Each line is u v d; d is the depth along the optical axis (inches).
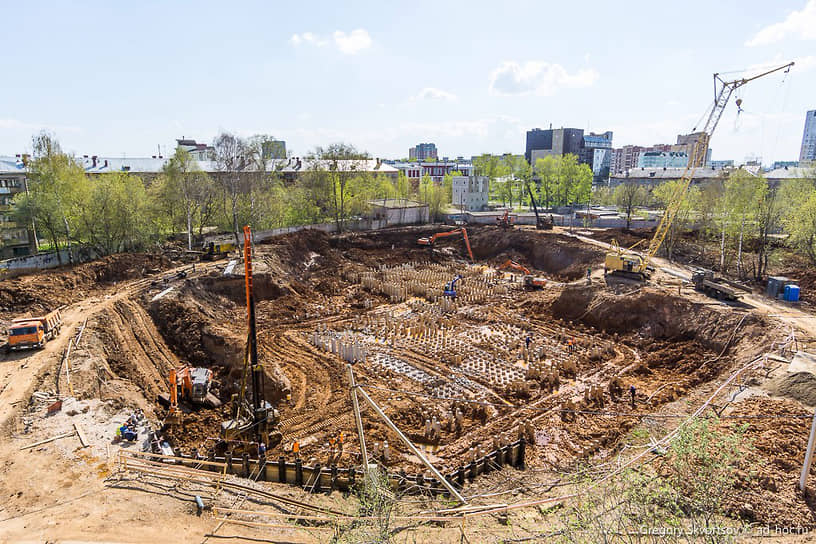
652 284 1939.0
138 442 909.8
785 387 1062.4
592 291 1951.3
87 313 1492.4
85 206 2094.0
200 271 1994.3
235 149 2630.4
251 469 934.4
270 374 1343.5
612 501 581.6
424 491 885.2
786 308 1584.6
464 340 1673.2
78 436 903.1
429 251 2974.9
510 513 770.2
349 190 3395.7
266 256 2277.3
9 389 1041.5
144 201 2324.1
